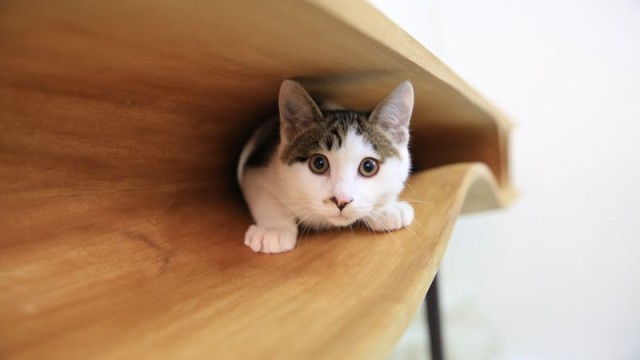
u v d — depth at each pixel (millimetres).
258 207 286
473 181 343
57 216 180
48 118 170
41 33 129
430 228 245
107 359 127
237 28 143
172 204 244
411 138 400
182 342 138
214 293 177
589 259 634
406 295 169
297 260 219
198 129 254
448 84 246
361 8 150
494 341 652
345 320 150
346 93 302
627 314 622
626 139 589
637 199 593
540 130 636
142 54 157
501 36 643
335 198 277
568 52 606
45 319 143
